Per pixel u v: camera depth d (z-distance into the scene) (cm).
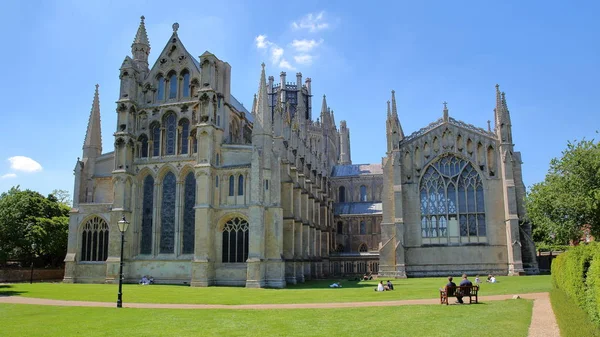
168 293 5416
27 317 3356
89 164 8156
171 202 7594
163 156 7706
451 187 8694
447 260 8462
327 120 14925
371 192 12438
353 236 11819
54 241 8812
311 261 9056
